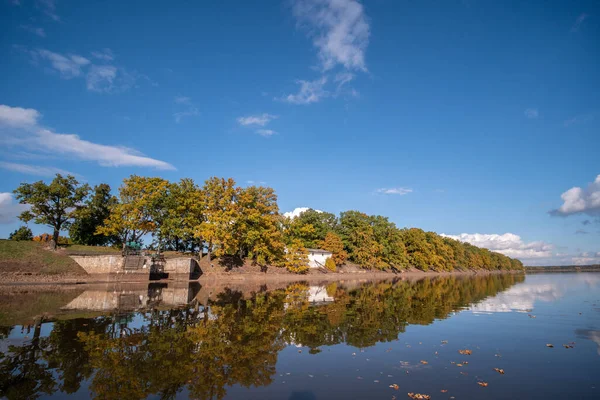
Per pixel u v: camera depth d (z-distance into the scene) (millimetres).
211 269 58875
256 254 68625
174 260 51531
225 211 58719
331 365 10977
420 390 8922
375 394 8609
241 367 10648
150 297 29297
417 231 113500
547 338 14961
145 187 54500
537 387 9203
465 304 27156
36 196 47812
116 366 10555
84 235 65125
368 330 16484
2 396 8289
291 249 70750
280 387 9031
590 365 11156
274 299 29484
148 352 12039
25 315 19016
